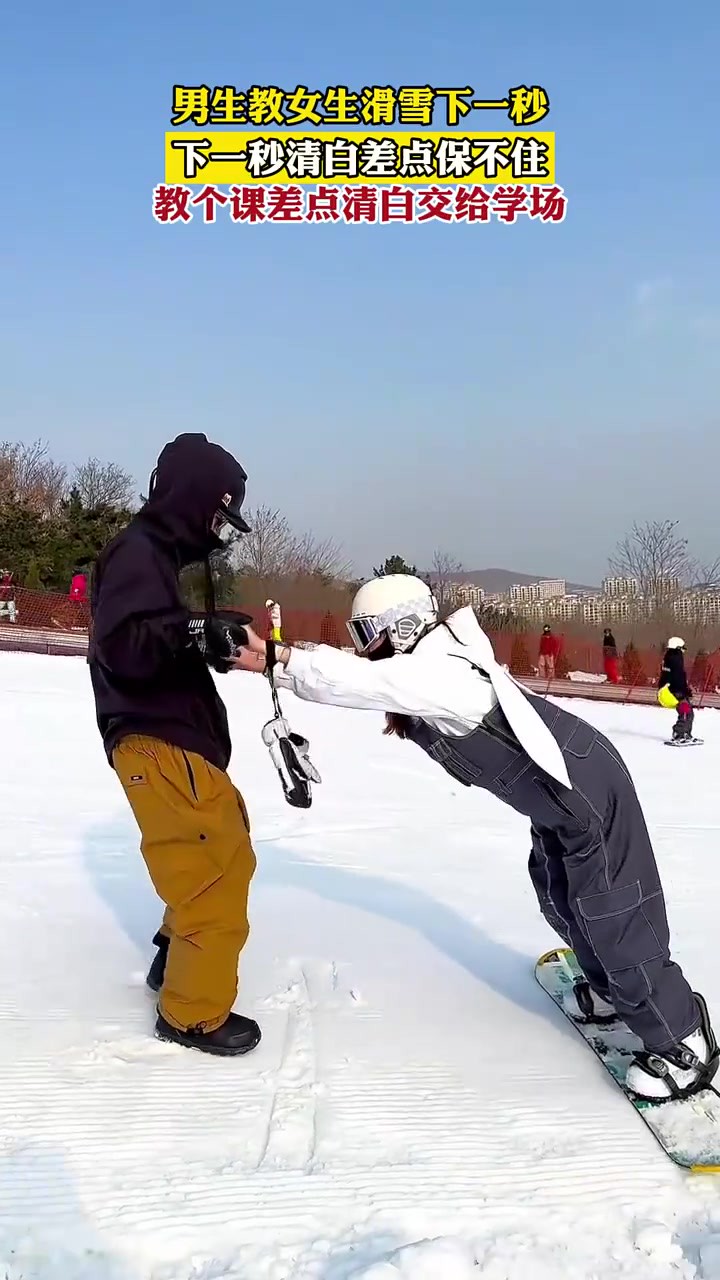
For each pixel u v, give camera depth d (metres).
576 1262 2.20
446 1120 2.75
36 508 39.19
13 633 22.45
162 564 2.95
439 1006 3.50
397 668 2.80
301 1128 2.67
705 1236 2.33
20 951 3.86
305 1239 2.24
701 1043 2.83
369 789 7.88
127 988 3.52
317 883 5.03
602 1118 2.79
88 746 9.15
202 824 2.98
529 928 4.39
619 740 13.49
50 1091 2.80
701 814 7.55
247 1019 3.13
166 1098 2.79
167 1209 2.32
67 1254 2.17
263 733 3.04
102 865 5.16
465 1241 2.24
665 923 2.86
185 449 3.02
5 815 6.29
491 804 7.39
